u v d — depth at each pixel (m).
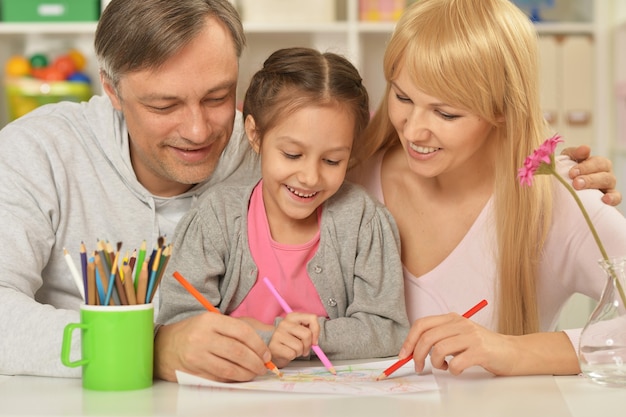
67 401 1.17
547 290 1.82
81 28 3.80
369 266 1.68
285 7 3.89
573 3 4.14
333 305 1.69
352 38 3.87
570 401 1.17
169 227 1.80
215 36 1.58
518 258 1.71
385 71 1.65
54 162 1.72
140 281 1.27
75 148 1.77
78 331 1.35
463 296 1.77
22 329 1.37
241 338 1.29
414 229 1.82
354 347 1.55
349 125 1.63
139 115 1.62
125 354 1.24
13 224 1.59
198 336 1.29
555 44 3.91
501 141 1.71
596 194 1.74
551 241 1.75
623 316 1.26
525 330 1.74
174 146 1.65
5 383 1.30
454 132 1.58
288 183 1.62
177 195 1.82
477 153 1.77
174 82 1.56
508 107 1.65
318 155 1.60
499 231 1.73
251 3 3.89
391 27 3.87
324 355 1.42
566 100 3.93
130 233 1.77
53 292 1.76
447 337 1.33
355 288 1.67
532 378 1.33
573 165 1.77
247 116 1.70
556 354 1.35
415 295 1.79
